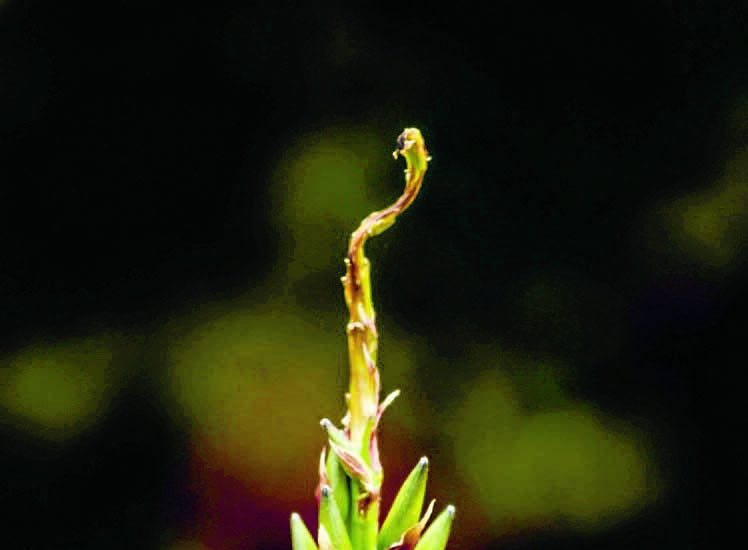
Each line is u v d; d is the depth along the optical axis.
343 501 0.40
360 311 0.40
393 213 0.40
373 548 0.40
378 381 0.40
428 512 0.40
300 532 0.40
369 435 0.40
